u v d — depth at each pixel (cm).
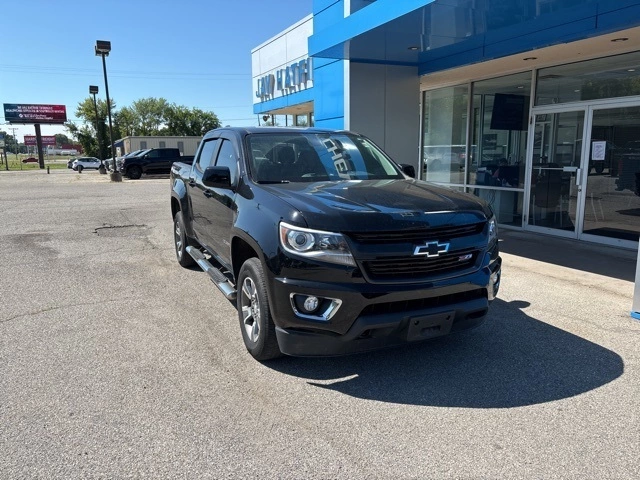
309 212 345
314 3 1148
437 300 352
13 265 738
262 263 361
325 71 1101
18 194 1933
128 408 331
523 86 971
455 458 279
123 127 9400
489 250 379
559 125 901
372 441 295
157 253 821
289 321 346
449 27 771
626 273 661
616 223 817
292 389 358
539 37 762
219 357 412
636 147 777
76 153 14075
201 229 587
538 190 954
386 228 334
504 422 315
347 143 522
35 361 405
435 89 1220
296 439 297
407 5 694
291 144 493
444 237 351
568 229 901
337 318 333
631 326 474
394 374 380
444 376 376
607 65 810
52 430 305
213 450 286
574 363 397
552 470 268
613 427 308
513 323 484
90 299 573
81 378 375
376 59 991
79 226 1104
